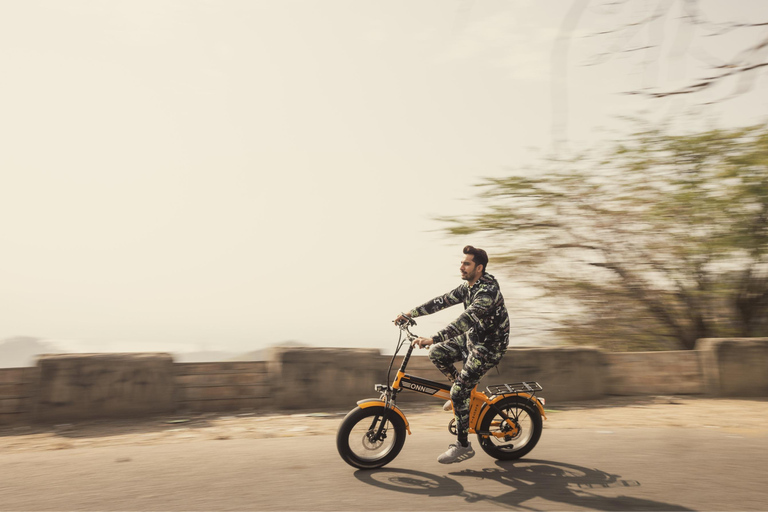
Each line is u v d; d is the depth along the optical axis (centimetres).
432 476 450
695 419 694
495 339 462
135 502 396
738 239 1028
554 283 1165
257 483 434
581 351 844
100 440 596
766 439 579
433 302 484
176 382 741
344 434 457
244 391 765
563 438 582
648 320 1181
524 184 1129
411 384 475
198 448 545
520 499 397
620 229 1120
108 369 702
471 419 477
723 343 871
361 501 394
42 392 675
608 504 389
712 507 383
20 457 516
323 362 777
